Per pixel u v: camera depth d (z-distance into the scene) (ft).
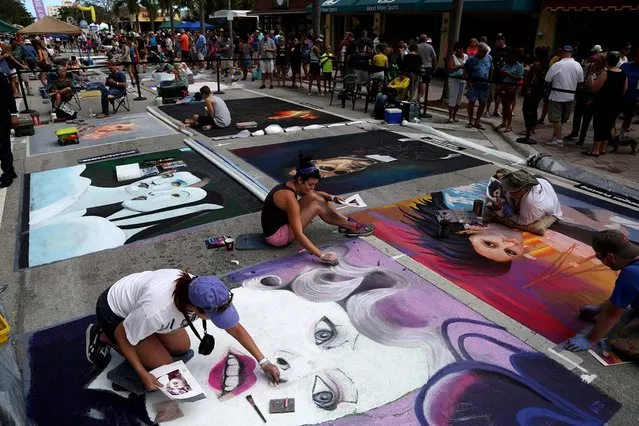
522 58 27.27
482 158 23.09
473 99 28.73
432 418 8.32
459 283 12.41
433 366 9.53
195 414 8.36
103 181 19.86
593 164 22.17
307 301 11.57
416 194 18.37
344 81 36.45
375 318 10.98
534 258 13.65
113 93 34.19
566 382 9.11
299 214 13.08
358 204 17.34
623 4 39.45
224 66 59.62
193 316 8.20
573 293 11.98
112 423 8.19
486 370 9.41
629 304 8.99
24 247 14.30
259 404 8.58
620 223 15.98
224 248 14.10
